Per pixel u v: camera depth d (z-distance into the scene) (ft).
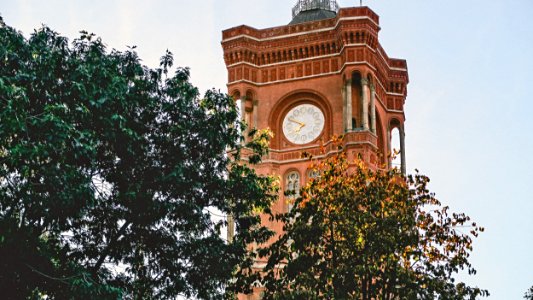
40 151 82.58
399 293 112.57
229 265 111.24
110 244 101.86
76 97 91.04
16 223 86.48
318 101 238.89
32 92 88.84
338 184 120.37
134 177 102.06
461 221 118.11
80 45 100.17
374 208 117.19
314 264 116.37
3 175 86.22
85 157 92.17
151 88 106.93
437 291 111.55
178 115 108.27
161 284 108.17
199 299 109.60
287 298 112.78
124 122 95.66
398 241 113.09
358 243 114.42
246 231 116.98
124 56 106.22
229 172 114.52
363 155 218.79
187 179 104.99
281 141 239.09
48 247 93.15
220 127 110.73
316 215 118.01
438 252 117.08
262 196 115.75
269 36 247.70
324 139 233.96
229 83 244.22
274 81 244.01
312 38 242.78
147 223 102.58
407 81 266.57
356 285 112.47
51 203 85.51
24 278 87.15
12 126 80.33
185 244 107.65
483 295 112.88
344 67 232.32
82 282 86.28
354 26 232.94
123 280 105.09
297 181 232.73
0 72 88.17
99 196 99.60
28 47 90.63
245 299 211.82
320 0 268.62
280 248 122.52
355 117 232.32
